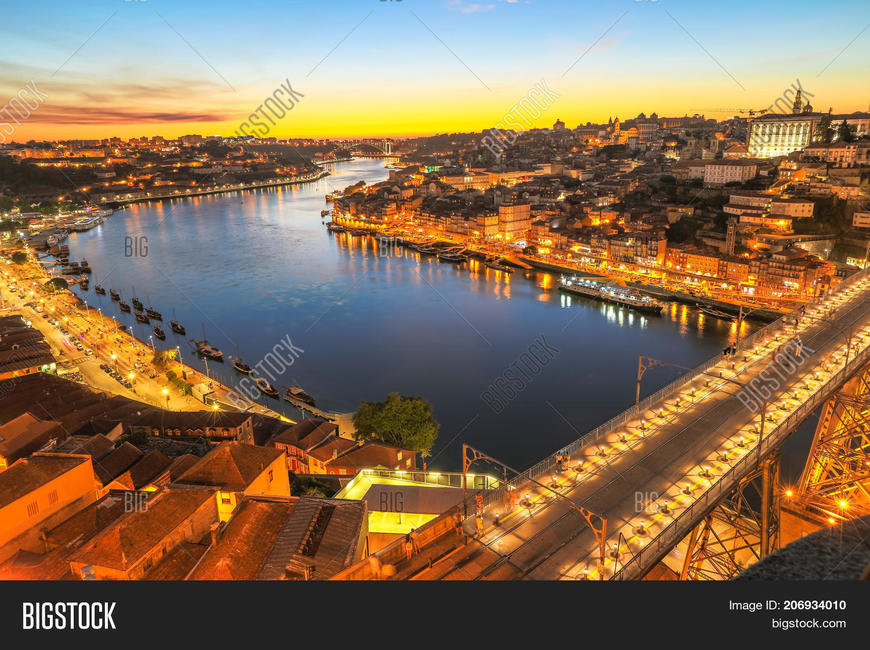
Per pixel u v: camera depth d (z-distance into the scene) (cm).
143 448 9725
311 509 5753
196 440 10362
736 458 5662
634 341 18888
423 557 4322
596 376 16200
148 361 17175
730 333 19388
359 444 9712
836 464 7744
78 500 6350
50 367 14575
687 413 6719
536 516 4881
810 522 7425
